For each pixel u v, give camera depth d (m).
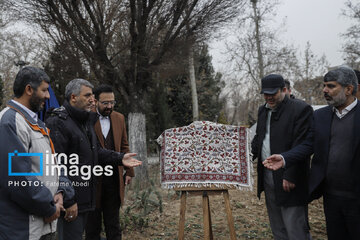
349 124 2.56
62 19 6.70
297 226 2.97
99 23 7.20
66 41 7.08
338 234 2.64
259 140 3.32
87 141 2.80
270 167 2.79
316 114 2.83
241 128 3.27
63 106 2.76
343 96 2.54
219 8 7.30
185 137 3.31
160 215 5.16
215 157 3.23
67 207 2.40
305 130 2.93
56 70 8.45
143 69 7.83
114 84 7.95
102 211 3.51
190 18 7.39
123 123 3.74
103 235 4.32
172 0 7.21
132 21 6.99
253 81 20.58
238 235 4.29
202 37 7.84
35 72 2.07
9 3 6.38
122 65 7.93
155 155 14.71
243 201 5.80
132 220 4.73
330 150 2.65
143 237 4.29
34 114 2.12
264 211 5.29
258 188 3.33
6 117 1.92
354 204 2.51
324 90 2.62
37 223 1.98
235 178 3.15
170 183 3.21
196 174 3.19
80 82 2.75
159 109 15.00
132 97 8.01
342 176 2.56
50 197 1.97
